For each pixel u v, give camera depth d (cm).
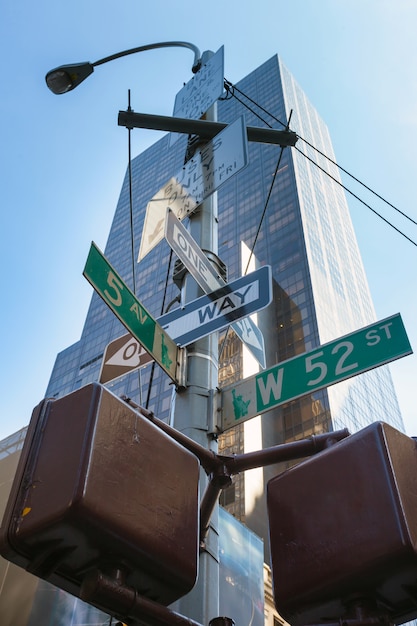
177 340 495
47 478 208
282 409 6631
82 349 9350
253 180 9800
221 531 2189
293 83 11625
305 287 7600
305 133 10638
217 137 608
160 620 219
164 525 224
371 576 211
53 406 235
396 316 448
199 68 727
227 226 9250
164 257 9138
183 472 248
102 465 211
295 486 252
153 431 245
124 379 6962
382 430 239
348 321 8075
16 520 201
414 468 235
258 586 2203
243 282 508
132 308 441
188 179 608
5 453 2014
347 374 431
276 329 7462
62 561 204
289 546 239
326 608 225
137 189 11925
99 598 205
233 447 5834
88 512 197
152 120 611
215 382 478
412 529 209
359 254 10562
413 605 216
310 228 8638
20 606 1508
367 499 224
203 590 344
